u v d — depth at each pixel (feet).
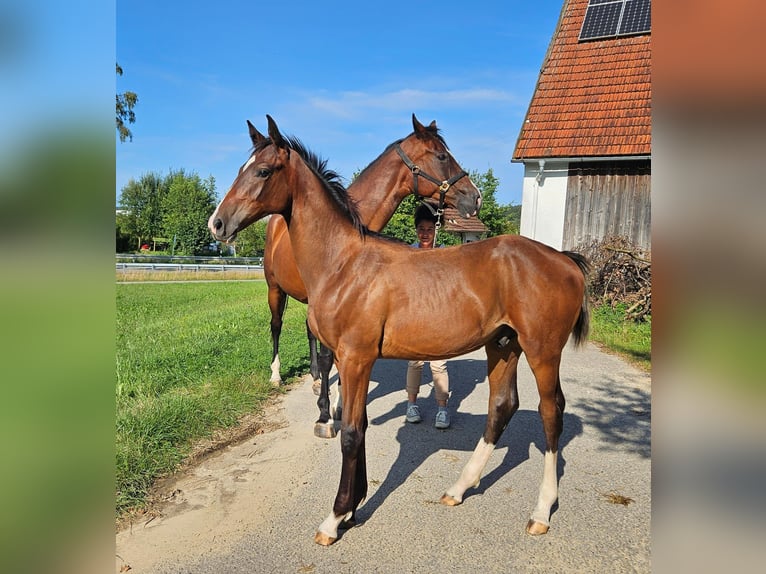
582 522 10.10
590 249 34.14
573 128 35.32
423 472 12.31
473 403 17.48
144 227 151.23
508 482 11.82
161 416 13.67
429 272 9.68
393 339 9.68
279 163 9.83
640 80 35.55
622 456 13.19
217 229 9.75
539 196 36.65
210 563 8.86
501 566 8.79
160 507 10.64
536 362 9.61
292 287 15.33
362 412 9.79
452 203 14.74
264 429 14.93
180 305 41.83
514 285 9.50
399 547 9.34
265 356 22.06
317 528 9.92
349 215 10.21
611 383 19.77
